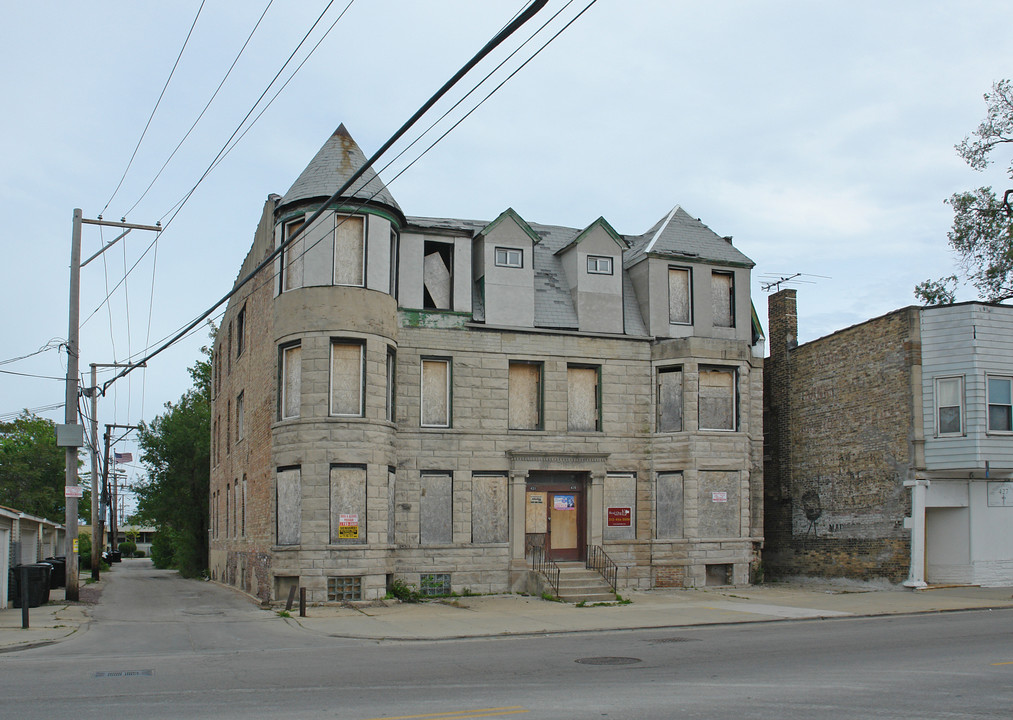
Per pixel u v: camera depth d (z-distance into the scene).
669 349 27.47
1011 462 24.66
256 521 27.25
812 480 29.16
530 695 10.97
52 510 70.75
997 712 9.64
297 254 24.45
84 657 15.08
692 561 26.41
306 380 23.66
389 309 24.70
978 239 34.06
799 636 16.73
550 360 26.70
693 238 29.02
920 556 25.02
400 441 25.02
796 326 31.31
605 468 26.75
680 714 9.63
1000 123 32.81
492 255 26.66
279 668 13.53
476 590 25.19
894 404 26.06
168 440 47.59
